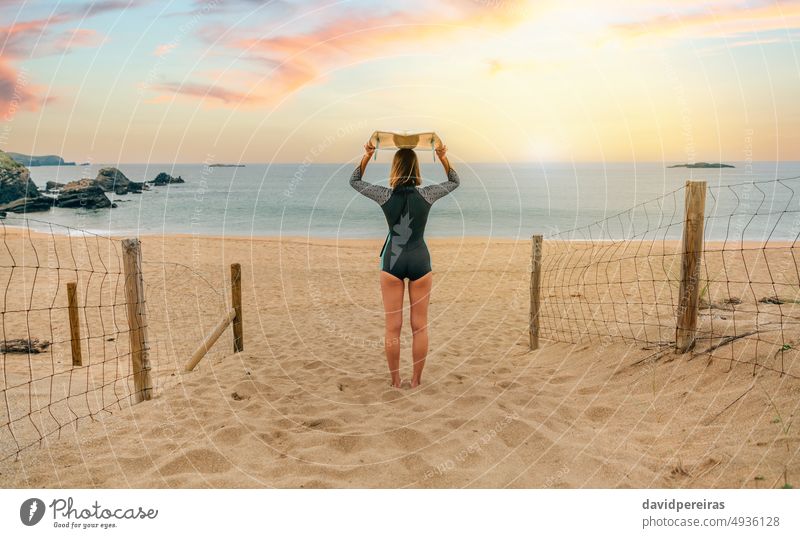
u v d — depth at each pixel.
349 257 16.08
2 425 4.04
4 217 30.50
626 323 5.89
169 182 61.00
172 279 11.66
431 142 4.43
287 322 7.99
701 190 4.20
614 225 25.86
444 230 25.34
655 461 3.12
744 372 3.68
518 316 8.15
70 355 6.50
